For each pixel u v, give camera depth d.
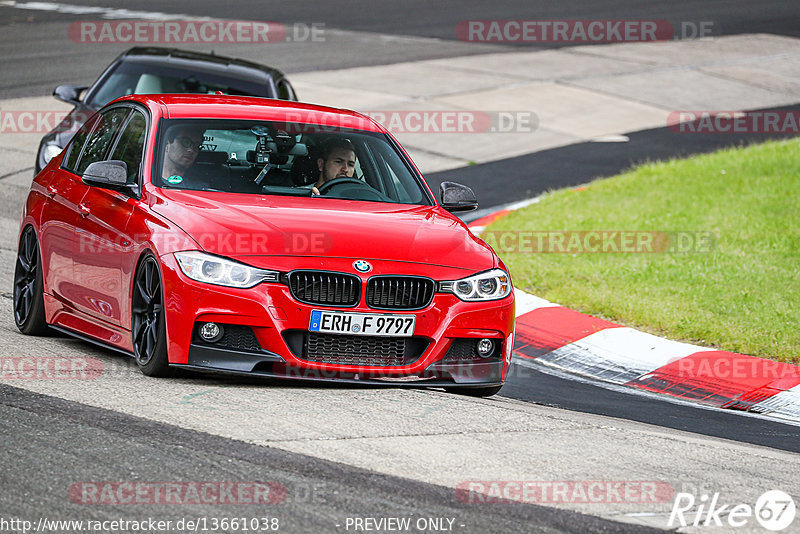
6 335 29.17
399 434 21.44
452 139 70.88
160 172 26.77
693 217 50.84
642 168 62.66
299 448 20.02
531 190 59.78
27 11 110.62
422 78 88.31
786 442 26.53
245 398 23.12
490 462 20.25
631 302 38.19
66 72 81.06
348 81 85.25
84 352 27.39
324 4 128.50
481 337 25.16
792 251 44.91
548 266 43.09
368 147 29.45
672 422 27.62
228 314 23.47
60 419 20.89
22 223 31.02
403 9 127.38
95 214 27.12
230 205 25.62
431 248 25.47
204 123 28.28
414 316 24.38
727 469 21.52
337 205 26.92
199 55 50.88
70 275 27.97
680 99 88.56
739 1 142.62
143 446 19.58
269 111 29.58
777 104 89.12
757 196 54.31
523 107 81.38
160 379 24.47
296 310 23.67
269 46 98.69
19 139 62.00
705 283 40.75
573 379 31.94
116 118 30.17
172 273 23.75
